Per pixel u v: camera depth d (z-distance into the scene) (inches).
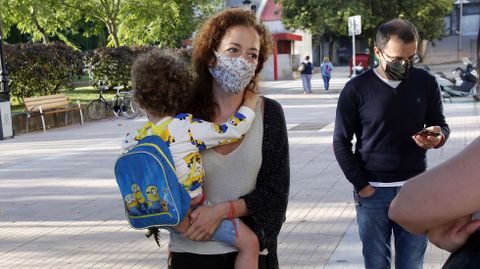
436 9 1288.1
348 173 133.6
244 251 93.1
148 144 89.8
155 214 88.4
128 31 1072.8
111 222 250.1
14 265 201.2
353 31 868.0
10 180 342.3
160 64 94.7
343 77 1400.1
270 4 1416.1
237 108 97.9
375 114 130.0
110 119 688.4
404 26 126.2
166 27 1046.4
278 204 96.1
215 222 91.6
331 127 507.2
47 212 268.8
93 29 1174.3
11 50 659.4
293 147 412.8
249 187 95.8
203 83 97.3
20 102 727.7
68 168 372.2
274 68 1346.0
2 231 241.3
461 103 631.2
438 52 1839.3
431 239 56.4
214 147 93.9
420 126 131.0
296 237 217.0
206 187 95.3
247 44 95.1
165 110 94.2
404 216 55.4
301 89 1011.9
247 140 95.0
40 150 452.8
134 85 95.8
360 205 136.6
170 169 88.3
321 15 1146.0
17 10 914.7
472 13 1742.1
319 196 275.1
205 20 101.8
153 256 207.0
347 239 212.8
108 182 326.6
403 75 127.3
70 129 598.5
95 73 903.1
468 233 53.0
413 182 55.7
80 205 279.6
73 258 207.0
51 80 715.4
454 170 52.1
